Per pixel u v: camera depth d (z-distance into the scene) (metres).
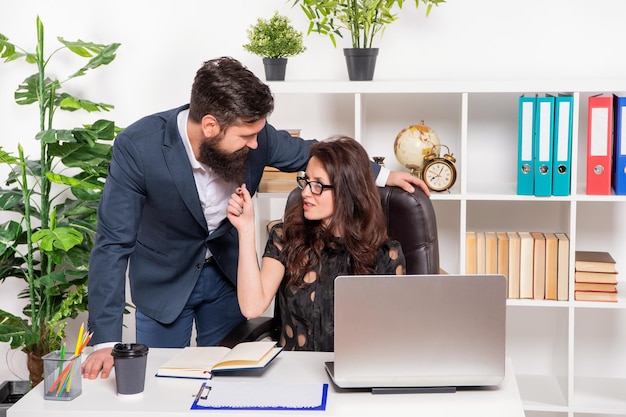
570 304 3.14
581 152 3.45
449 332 1.87
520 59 3.37
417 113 3.48
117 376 1.84
